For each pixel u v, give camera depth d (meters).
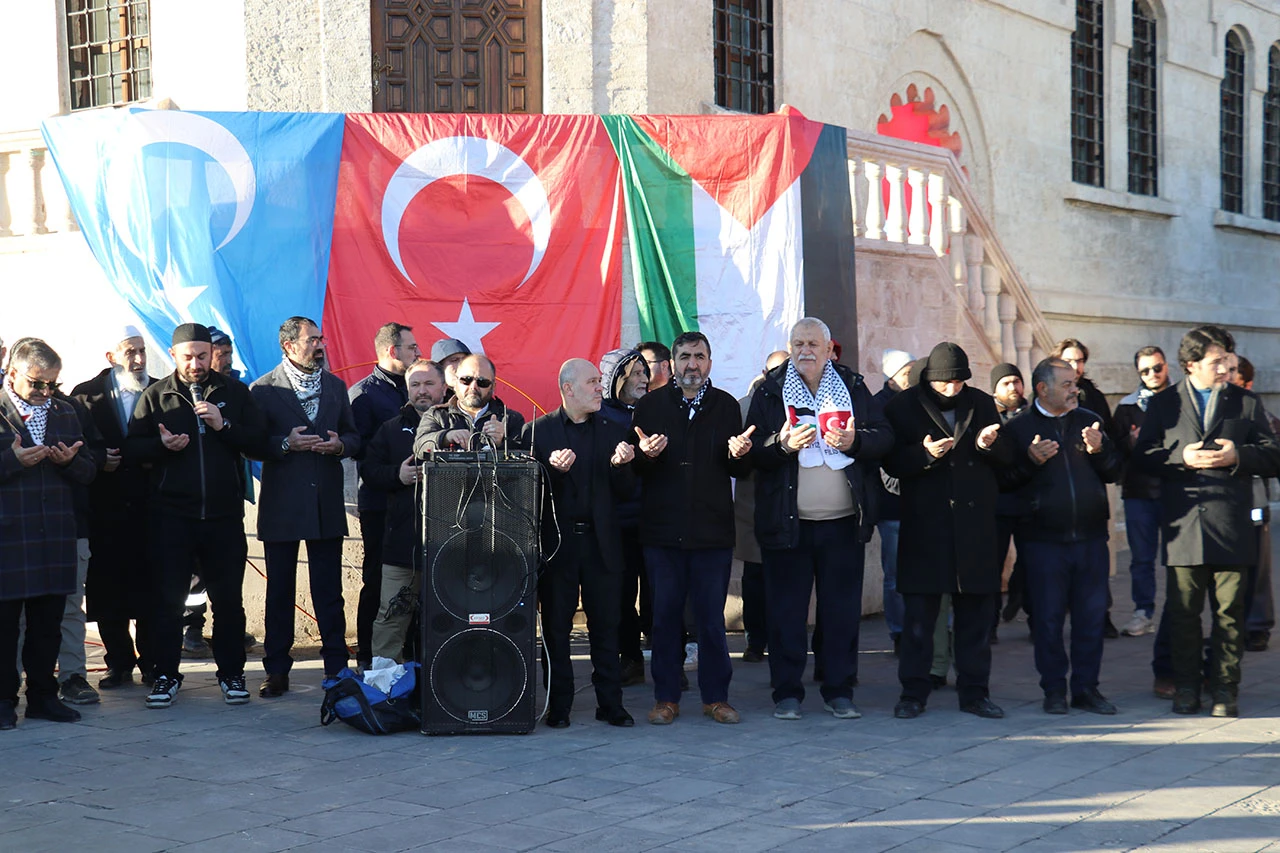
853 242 9.46
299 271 8.83
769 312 9.15
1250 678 7.87
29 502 6.70
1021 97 15.39
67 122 8.88
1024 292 11.48
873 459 6.73
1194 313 17.81
